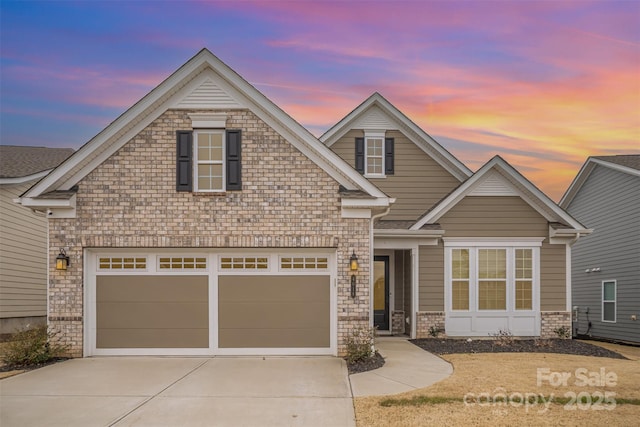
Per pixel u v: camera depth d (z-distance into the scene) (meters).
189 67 12.72
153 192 12.85
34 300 19.25
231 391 9.52
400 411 8.23
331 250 13.05
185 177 12.87
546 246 16.36
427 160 18.47
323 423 7.74
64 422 7.86
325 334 12.97
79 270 12.73
